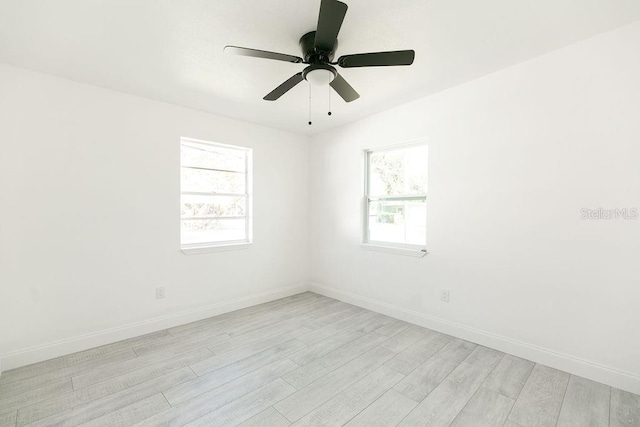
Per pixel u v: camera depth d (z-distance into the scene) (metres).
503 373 2.22
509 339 2.51
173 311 3.13
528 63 2.37
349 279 3.87
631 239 1.97
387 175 3.56
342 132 3.92
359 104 3.20
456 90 2.79
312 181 4.38
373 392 2.01
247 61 2.28
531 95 2.36
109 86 2.69
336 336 2.87
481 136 2.65
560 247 2.25
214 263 3.45
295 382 2.13
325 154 4.17
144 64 2.32
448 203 2.88
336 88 2.18
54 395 1.97
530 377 2.17
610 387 2.04
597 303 2.10
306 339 2.81
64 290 2.53
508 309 2.52
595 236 2.11
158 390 2.03
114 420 1.75
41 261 2.43
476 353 2.53
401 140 3.24
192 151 3.41
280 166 4.10
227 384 2.10
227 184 3.70
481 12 1.77
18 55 2.17
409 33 1.97
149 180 2.98
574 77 2.16
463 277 2.79
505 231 2.52
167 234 3.09
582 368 2.16
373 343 2.72
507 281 2.52
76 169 2.58
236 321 3.26
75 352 2.56
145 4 1.66
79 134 2.59
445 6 1.71
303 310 3.60
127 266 2.85
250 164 3.82
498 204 2.56
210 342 2.75
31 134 2.38
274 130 4.02
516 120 2.44
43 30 1.88
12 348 2.31
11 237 2.31
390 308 3.39
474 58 2.32
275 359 2.44
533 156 2.36
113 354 2.53
